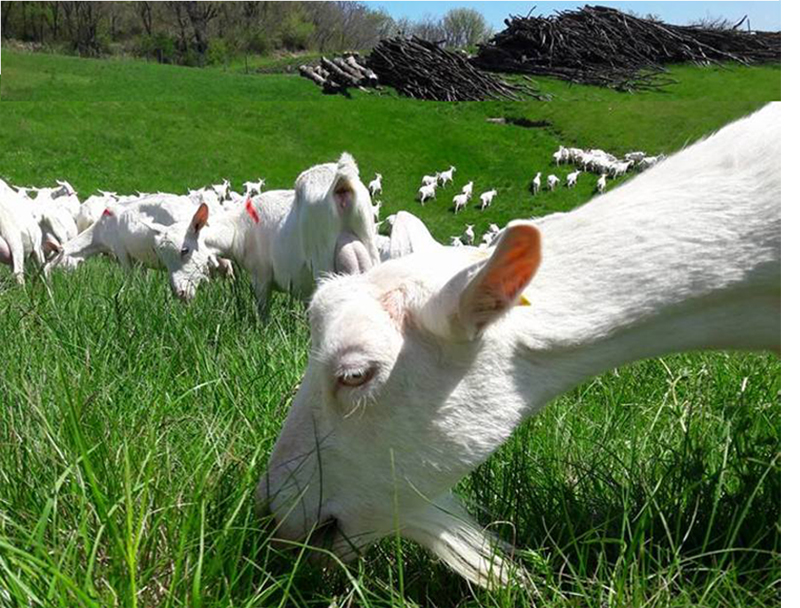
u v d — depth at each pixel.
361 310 0.68
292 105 10.49
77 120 9.52
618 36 11.88
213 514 0.75
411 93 11.20
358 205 1.58
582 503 0.86
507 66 11.74
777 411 1.03
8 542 0.68
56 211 3.92
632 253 0.73
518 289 0.63
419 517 0.74
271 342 1.38
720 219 0.73
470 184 8.14
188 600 0.67
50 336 1.25
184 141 9.30
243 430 0.94
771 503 0.82
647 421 1.12
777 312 0.75
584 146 9.50
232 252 2.11
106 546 0.71
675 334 0.74
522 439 0.98
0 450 0.83
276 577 0.73
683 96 10.84
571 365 0.73
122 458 0.79
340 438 0.70
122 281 2.04
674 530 0.82
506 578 0.74
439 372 0.69
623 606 0.69
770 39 12.07
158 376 1.17
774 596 0.72
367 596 0.74
